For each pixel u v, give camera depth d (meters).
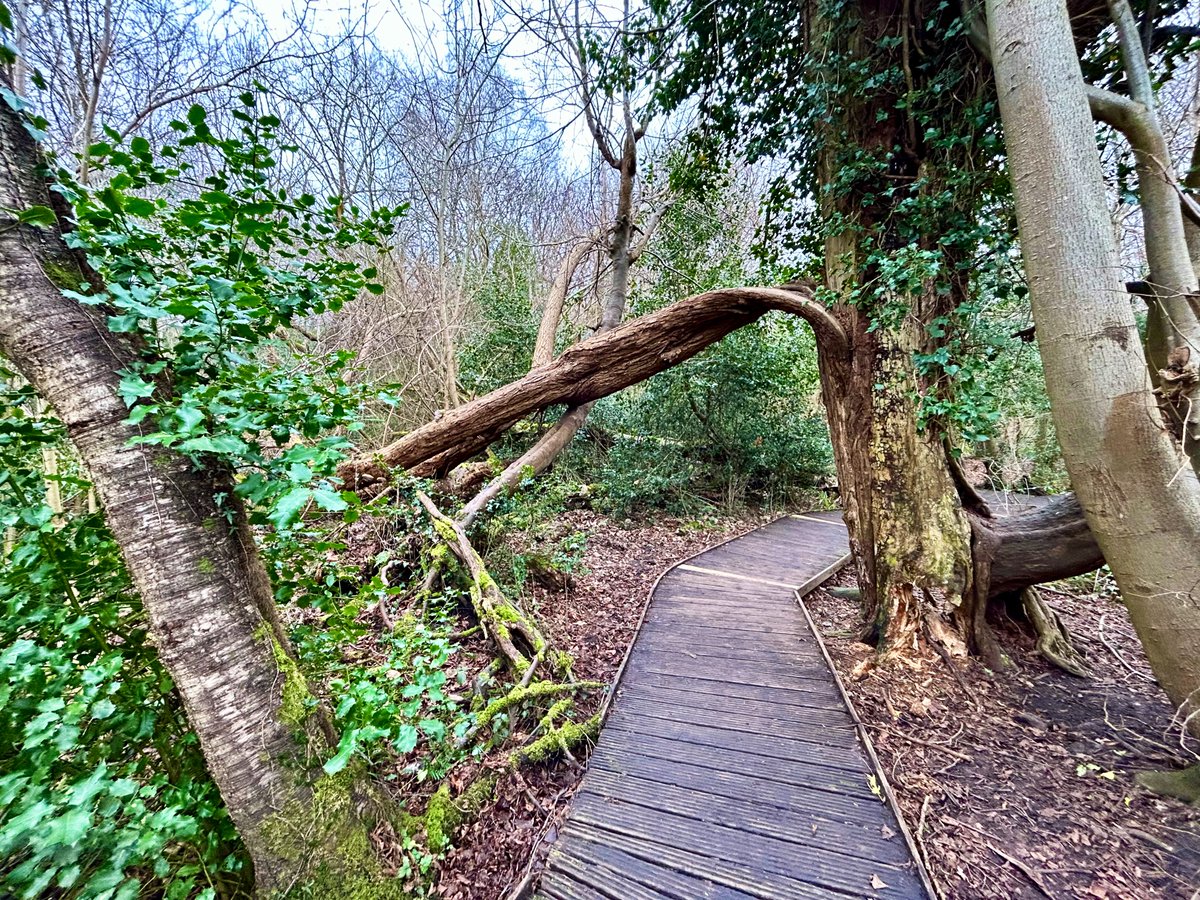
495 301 8.46
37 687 1.14
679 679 3.12
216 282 1.27
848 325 3.57
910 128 3.22
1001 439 6.43
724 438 8.15
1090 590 4.39
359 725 1.58
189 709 1.35
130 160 1.25
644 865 1.86
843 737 2.54
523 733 2.58
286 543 1.79
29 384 1.38
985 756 2.40
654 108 5.59
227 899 1.48
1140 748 2.37
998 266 2.95
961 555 3.16
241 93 1.36
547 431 6.64
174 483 1.34
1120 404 1.86
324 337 6.78
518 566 4.12
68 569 1.34
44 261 1.21
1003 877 1.79
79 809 1.03
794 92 4.28
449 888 1.78
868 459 3.48
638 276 9.85
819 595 4.80
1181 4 2.57
